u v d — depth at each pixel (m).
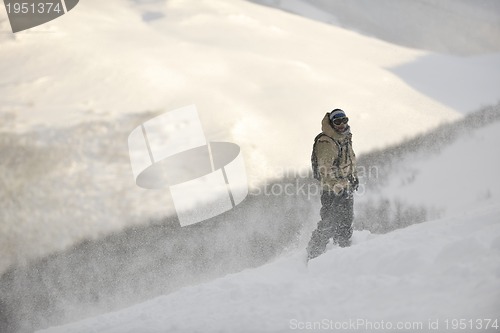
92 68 43.53
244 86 46.41
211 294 18.52
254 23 59.69
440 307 12.34
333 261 18.08
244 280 19.56
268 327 13.98
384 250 17.30
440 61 59.72
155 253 28.77
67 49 45.31
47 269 27.08
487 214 19.48
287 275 19.94
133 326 16.67
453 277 13.89
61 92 40.16
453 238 17.66
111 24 52.31
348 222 22.45
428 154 40.75
